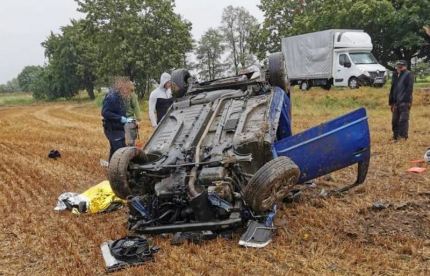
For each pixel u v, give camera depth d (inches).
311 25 1245.1
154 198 218.8
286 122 276.7
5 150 550.6
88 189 311.4
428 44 1088.8
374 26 1114.7
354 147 238.4
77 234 230.1
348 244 194.2
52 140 625.6
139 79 1525.6
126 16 1416.1
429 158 336.5
